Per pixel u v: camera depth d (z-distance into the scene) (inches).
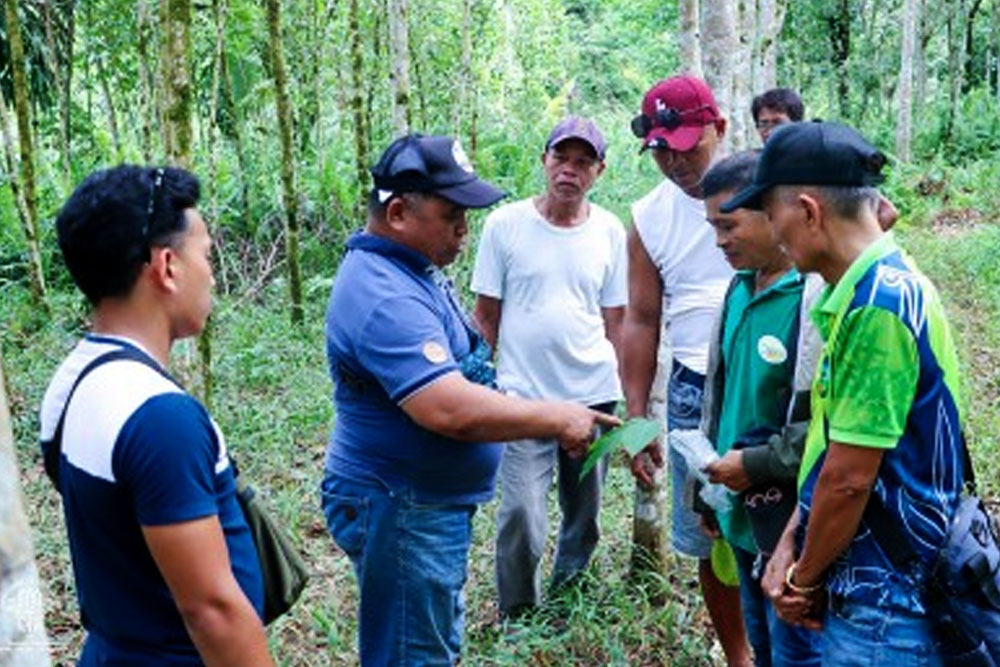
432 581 115.3
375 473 113.4
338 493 116.5
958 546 87.0
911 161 768.3
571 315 162.2
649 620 164.2
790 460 104.2
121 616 75.1
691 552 143.1
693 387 144.4
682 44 195.6
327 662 153.6
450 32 440.8
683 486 142.2
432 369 105.8
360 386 112.0
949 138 810.2
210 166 368.2
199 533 71.5
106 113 502.3
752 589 123.4
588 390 164.9
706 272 142.9
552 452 163.0
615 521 200.5
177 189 76.7
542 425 110.2
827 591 92.2
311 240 395.5
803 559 90.7
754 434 111.0
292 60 426.0
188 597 71.9
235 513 78.7
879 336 83.2
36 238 317.7
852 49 877.8
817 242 88.3
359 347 108.3
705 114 138.2
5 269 358.0
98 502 72.1
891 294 83.7
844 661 90.6
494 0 500.1
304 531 198.7
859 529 88.5
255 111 430.3
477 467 116.0
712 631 163.2
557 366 162.7
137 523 72.7
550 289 161.9
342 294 111.2
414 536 113.7
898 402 83.7
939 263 446.0
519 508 159.9
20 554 47.7
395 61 302.2
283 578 86.3
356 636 159.3
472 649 156.0
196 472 71.8
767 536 108.3
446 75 442.6
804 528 95.8
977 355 312.7
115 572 74.3
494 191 110.7
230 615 72.4
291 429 247.1
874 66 859.4
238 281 379.9
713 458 111.8
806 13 832.9
